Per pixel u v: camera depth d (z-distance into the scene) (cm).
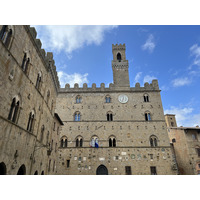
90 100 5106
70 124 4738
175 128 5225
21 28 1666
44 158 2517
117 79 5422
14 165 1491
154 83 5378
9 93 1439
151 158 4309
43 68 2419
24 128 1762
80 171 4159
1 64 1304
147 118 4878
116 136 4578
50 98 2841
